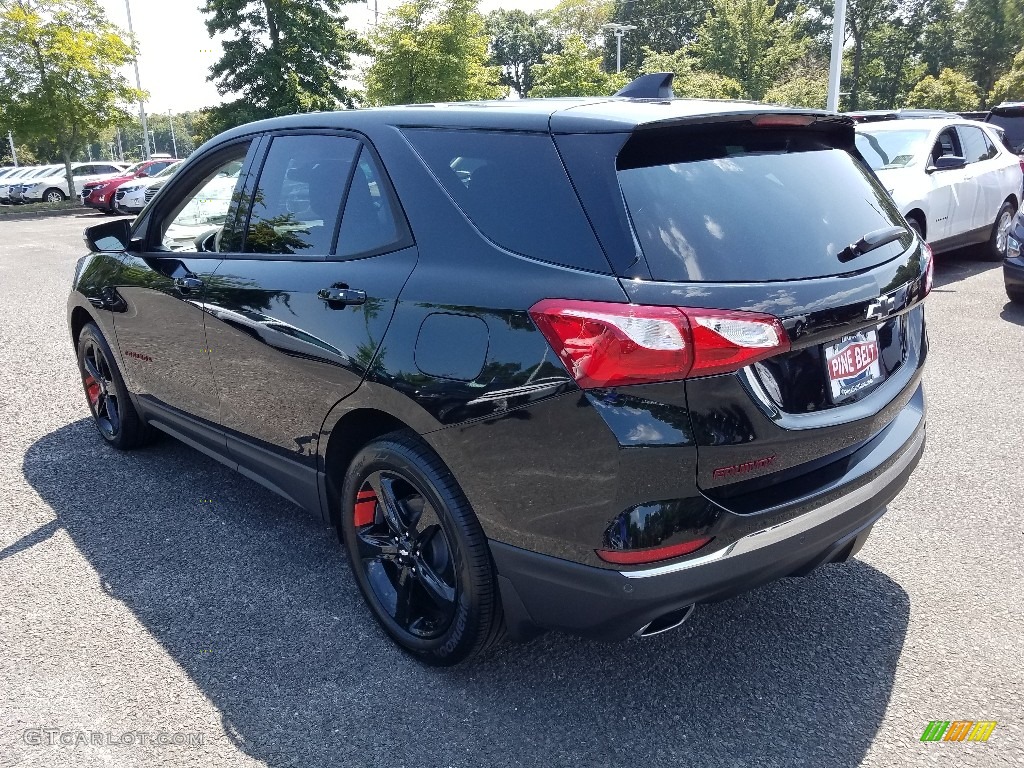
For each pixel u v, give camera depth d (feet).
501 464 7.43
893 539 11.62
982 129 34.81
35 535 11.94
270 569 11.02
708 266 6.89
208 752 7.70
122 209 75.51
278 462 10.54
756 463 7.07
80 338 15.06
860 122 32.83
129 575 10.85
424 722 8.12
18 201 99.71
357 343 8.58
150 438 15.15
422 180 8.53
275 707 8.33
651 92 9.59
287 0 97.04
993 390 17.81
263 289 9.95
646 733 7.95
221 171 11.62
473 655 8.52
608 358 6.58
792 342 6.95
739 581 7.22
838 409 7.70
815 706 8.29
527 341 7.12
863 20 186.80
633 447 6.63
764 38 137.39
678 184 7.34
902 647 9.20
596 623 7.34
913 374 9.07
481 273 7.65
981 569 10.80
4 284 33.71
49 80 88.63
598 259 6.95
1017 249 24.67
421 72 84.23
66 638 9.45
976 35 180.45
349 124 9.66
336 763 7.58
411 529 8.81
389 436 8.61
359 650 9.27
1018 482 13.30
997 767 7.43
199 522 12.35
